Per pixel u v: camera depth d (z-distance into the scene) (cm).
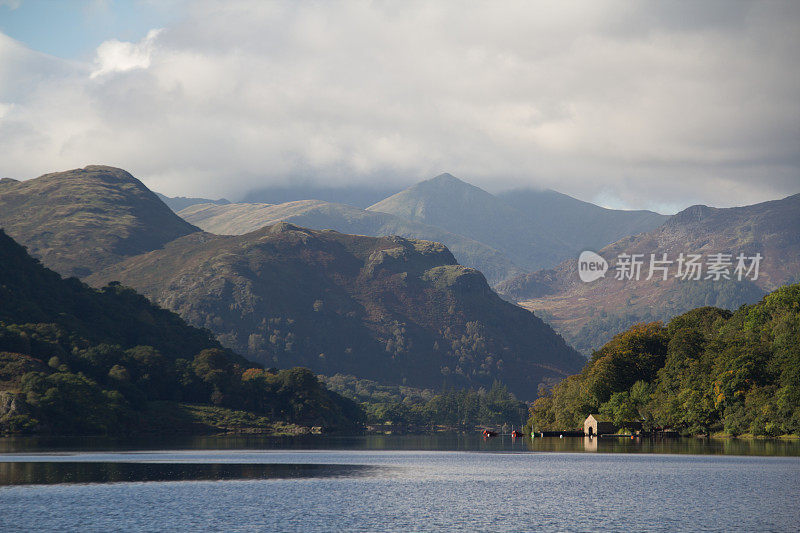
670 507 10044
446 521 9156
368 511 9800
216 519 9169
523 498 10912
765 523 8950
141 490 11444
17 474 13488
